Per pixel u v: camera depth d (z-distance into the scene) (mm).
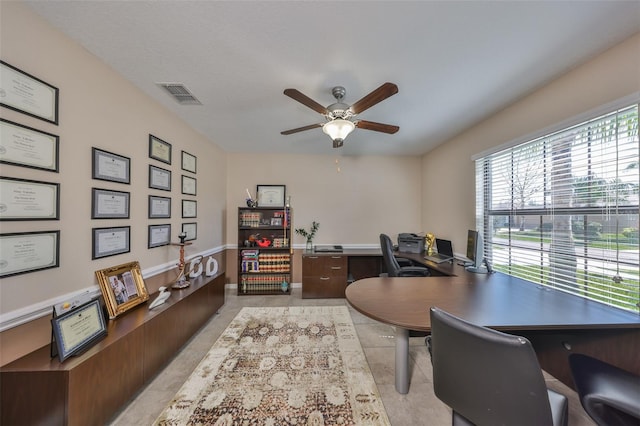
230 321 2830
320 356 2121
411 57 1620
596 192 1607
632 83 1395
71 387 1178
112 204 1793
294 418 1469
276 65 1721
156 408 1536
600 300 1584
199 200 3139
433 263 2848
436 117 2578
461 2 1200
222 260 3945
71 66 1486
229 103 2303
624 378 1092
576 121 1675
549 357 1810
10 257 1195
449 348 951
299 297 3688
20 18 1229
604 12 1240
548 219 1957
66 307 1343
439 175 3627
